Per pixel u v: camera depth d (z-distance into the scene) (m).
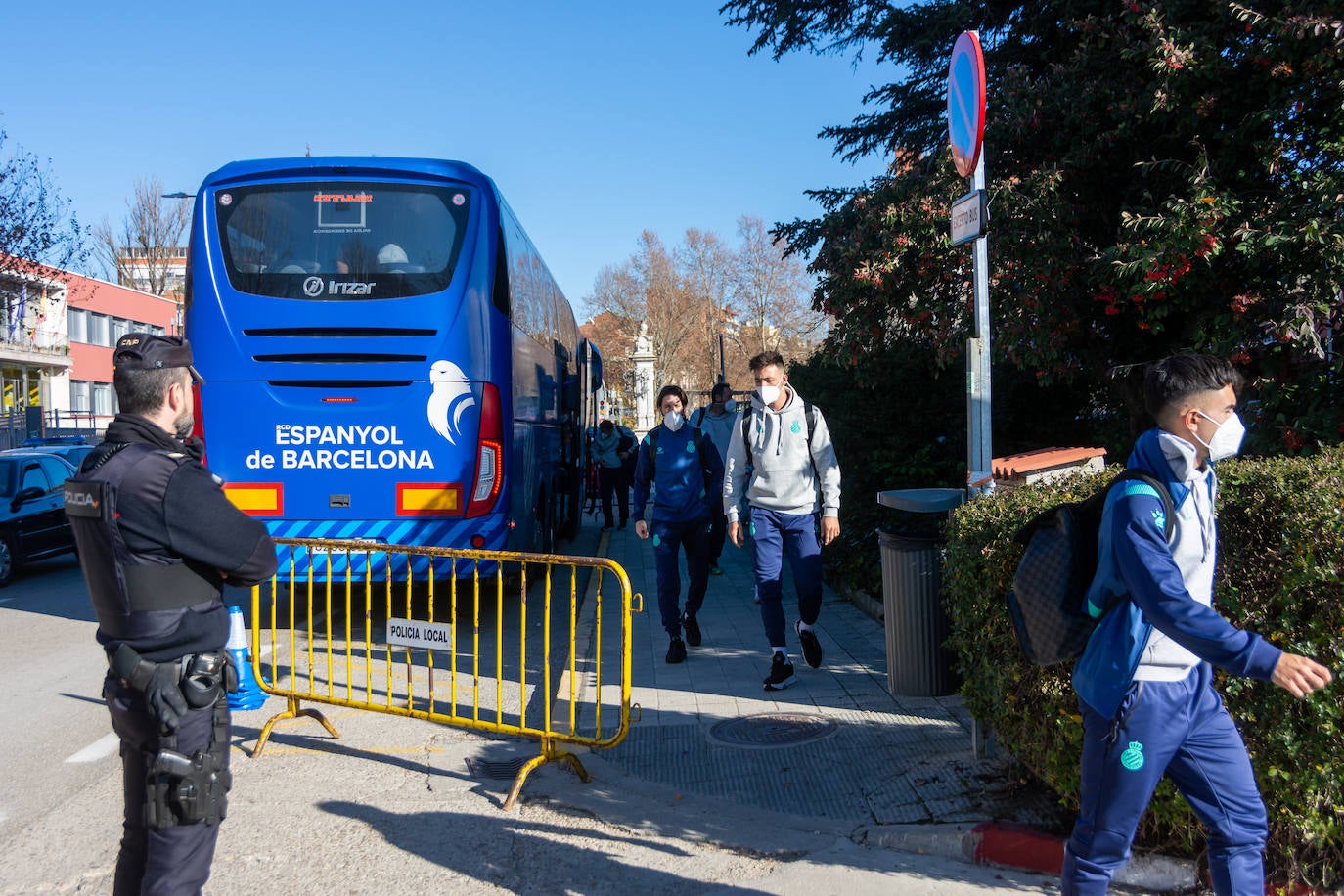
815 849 4.00
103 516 2.81
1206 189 6.66
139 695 2.83
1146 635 2.65
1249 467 3.54
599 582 4.96
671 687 6.50
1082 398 10.78
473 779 4.99
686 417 7.50
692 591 7.76
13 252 28.98
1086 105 7.86
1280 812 3.12
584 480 21.05
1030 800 4.18
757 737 5.34
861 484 9.96
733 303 78.81
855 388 10.26
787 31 12.45
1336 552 2.92
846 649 7.37
